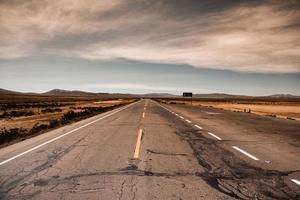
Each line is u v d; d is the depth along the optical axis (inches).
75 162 265.3
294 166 257.0
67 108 1658.5
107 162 265.6
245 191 188.5
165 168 245.6
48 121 811.4
